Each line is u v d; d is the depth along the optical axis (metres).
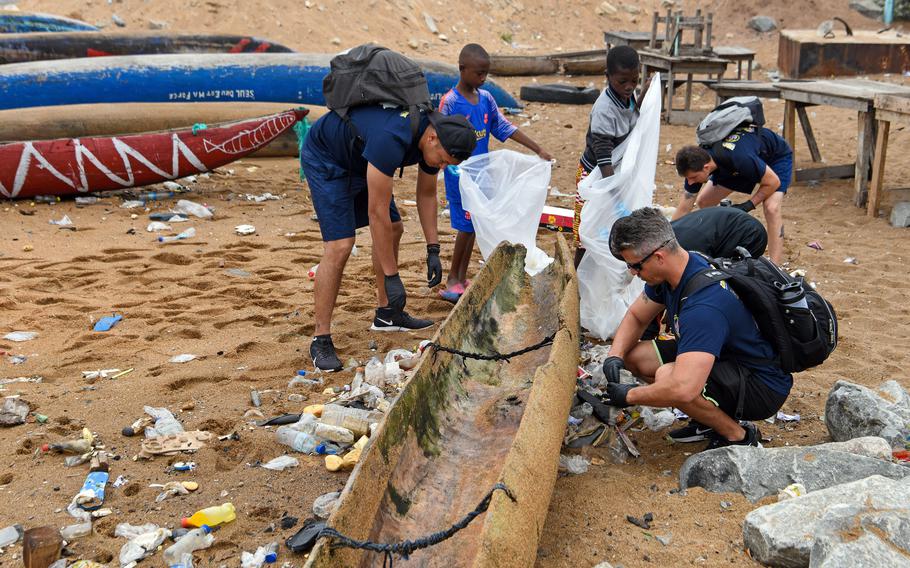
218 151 9.64
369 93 4.93
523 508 2.98
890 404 4.12
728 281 3.80
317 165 5.14
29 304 6.38
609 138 5.57
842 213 8.98
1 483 3.97
